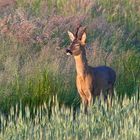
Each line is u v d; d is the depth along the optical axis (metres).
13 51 39.84
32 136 24.64
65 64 37.97
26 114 26.58
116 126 25.44
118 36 44.47
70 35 34.75
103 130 25.25
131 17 49.44
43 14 46.94
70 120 25.83
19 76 35.91
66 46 42.28
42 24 43.78
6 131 25.23
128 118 26.27
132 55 41.12
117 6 49.91
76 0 49.38
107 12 49.34
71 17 46.25
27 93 34.50
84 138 24.36
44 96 34.56
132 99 28.06
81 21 45.88
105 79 35.50
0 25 42.59
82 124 25.47
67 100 35.03
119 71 38.91
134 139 24.08
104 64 39.59
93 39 43.72
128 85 37.91
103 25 45.53
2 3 48.38
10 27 42.31
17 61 38.03
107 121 26.30
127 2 51.53
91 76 34.78
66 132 24.77
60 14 47.81
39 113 28.25
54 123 25.75
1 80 35.34
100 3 50.56
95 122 26.00
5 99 34.09
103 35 44.47
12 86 34.91
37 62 37.53
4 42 40.59
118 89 37.16
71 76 36.62
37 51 40.78
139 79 38.69
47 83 35.06
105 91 35.78
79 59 34.47
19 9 46.41
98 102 28.50
